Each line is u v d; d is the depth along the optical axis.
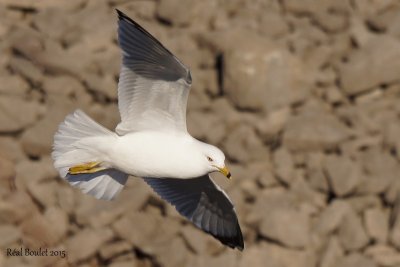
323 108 17.98
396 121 17.78
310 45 18.59
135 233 15.33
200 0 18.92
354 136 17.34
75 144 11.13
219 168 11.14
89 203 15.42
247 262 15.18
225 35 17.91
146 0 19.11
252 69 17.44
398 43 18.45
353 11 19.64
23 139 16.28
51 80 17.23
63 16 18.25
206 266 15.08
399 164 16.95
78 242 15.04
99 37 17.92
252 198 16.31
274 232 15.48
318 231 15.78
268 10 19.25
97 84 17.20
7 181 15.06
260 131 17.23
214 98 17.69
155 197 15.64
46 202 15.38
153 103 11.09
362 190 16.52
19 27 17.98
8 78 17.16
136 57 10.98
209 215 12.33
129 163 11.12
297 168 16.94
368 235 15.91
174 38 18.31
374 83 18.23
